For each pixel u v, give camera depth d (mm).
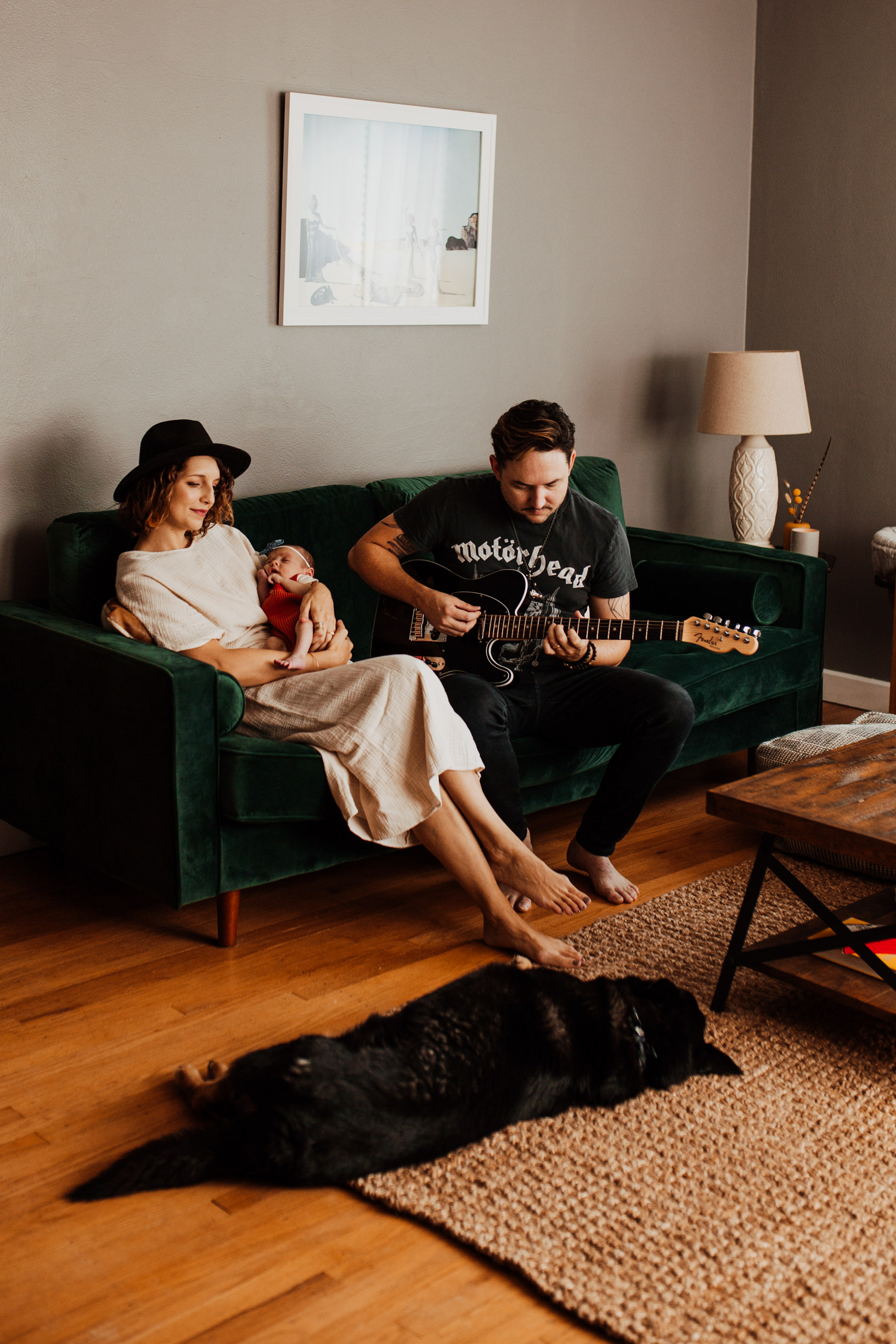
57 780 2508
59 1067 1988
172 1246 1583
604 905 2639
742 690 3105
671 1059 1869
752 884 2092
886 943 2123
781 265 4273
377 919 2570
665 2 3891
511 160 3576
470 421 3646
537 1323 1460
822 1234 1582
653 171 3979
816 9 4031
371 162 3223
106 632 2443
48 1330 1438
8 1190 1688
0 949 2410
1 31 2578
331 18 3100
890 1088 1932
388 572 2670
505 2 3461
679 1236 1577
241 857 2342
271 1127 1593
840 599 4277
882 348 4035
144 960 2371
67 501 2857
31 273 2711
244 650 2439
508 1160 1729
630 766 2578
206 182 2951
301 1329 1447
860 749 2330
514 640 2650
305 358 3227
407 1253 1575
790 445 4355
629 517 4184
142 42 2787
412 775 2336
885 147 3920
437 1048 1672
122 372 2895
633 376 4078
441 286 3457
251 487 3193
